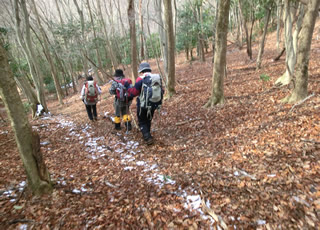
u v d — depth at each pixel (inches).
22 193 101.7
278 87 233.1
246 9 513.7
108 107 325.4
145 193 103.5
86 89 236.1
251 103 208.4
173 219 84.9
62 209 92.0
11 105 86.0
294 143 122.5
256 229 76.2
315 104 161.3
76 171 130.7
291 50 229.1
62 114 376.5
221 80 218.7
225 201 91.4
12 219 85.9
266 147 126.7
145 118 165.5
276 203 85.6
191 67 619.8
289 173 100.3
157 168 129.6
